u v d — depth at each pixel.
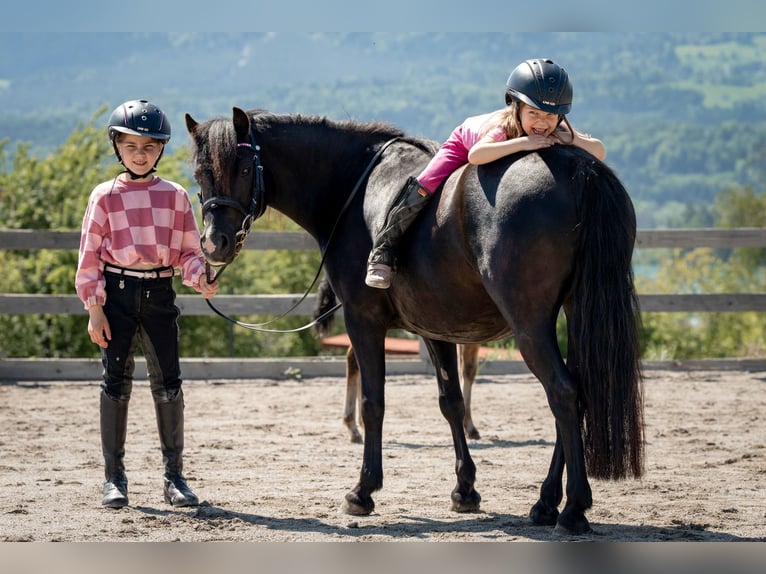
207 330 28.08
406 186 7.12
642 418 6.23
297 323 30.67
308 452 10.87
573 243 6.25
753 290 66.81
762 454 10.45
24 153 27.05
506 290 6.36
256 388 16.11
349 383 11.62
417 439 11.70
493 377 17.06
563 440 6.34
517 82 6.77
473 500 7.82
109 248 7.82
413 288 7.17
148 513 7.71
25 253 24.00
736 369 17.58
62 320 22.81
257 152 8.02
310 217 8.38
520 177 6.42
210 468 9.88
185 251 8.02
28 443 11.30
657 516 7.49
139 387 16.05
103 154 28.16
